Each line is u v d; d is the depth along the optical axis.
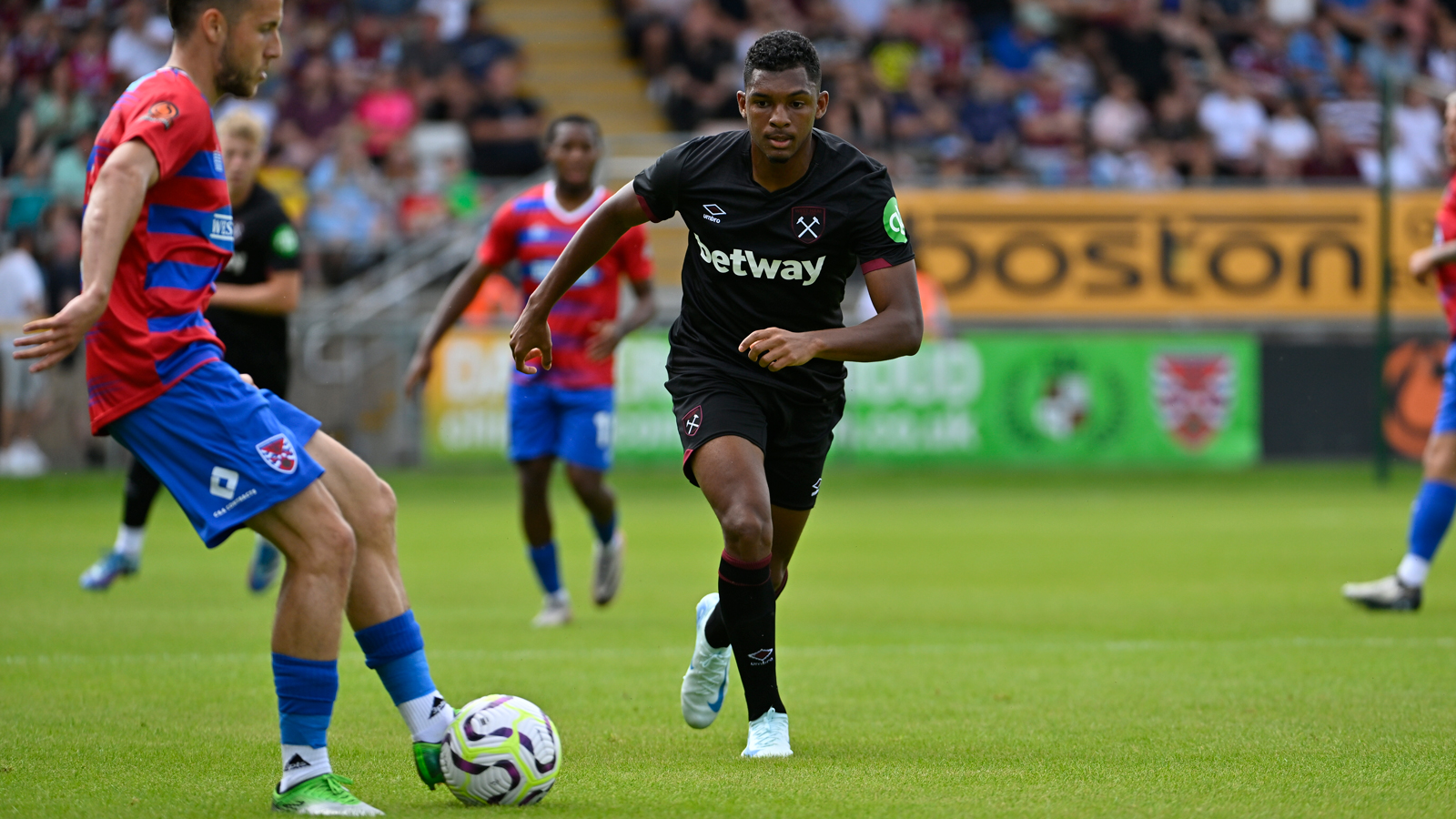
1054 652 24.25
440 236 67.88
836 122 76.75
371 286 66.88
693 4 83.12
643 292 28.75
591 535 48.50
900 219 15.77
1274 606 30.42
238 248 27.91
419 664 13.59
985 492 63.03
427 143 72.81
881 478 65.50
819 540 45.69
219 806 13.01
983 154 78.25
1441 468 28.77
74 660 22.67
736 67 79.94
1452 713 18.45
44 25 69.12
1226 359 65.75
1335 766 15.12
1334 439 66.75
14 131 67.75
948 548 43.34
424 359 28.25
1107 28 85.50
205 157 12.70
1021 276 68.25
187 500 12.62
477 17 78.88
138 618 27.72
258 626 26.70
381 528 13.64
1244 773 14.78
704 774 14.79
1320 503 58.00
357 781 14.45
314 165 70.75
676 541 46.00
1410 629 26.78
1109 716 18.39
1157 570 37.66
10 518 50.06
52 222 60.94
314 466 12.76
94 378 12.62
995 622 28.16
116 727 17.34
